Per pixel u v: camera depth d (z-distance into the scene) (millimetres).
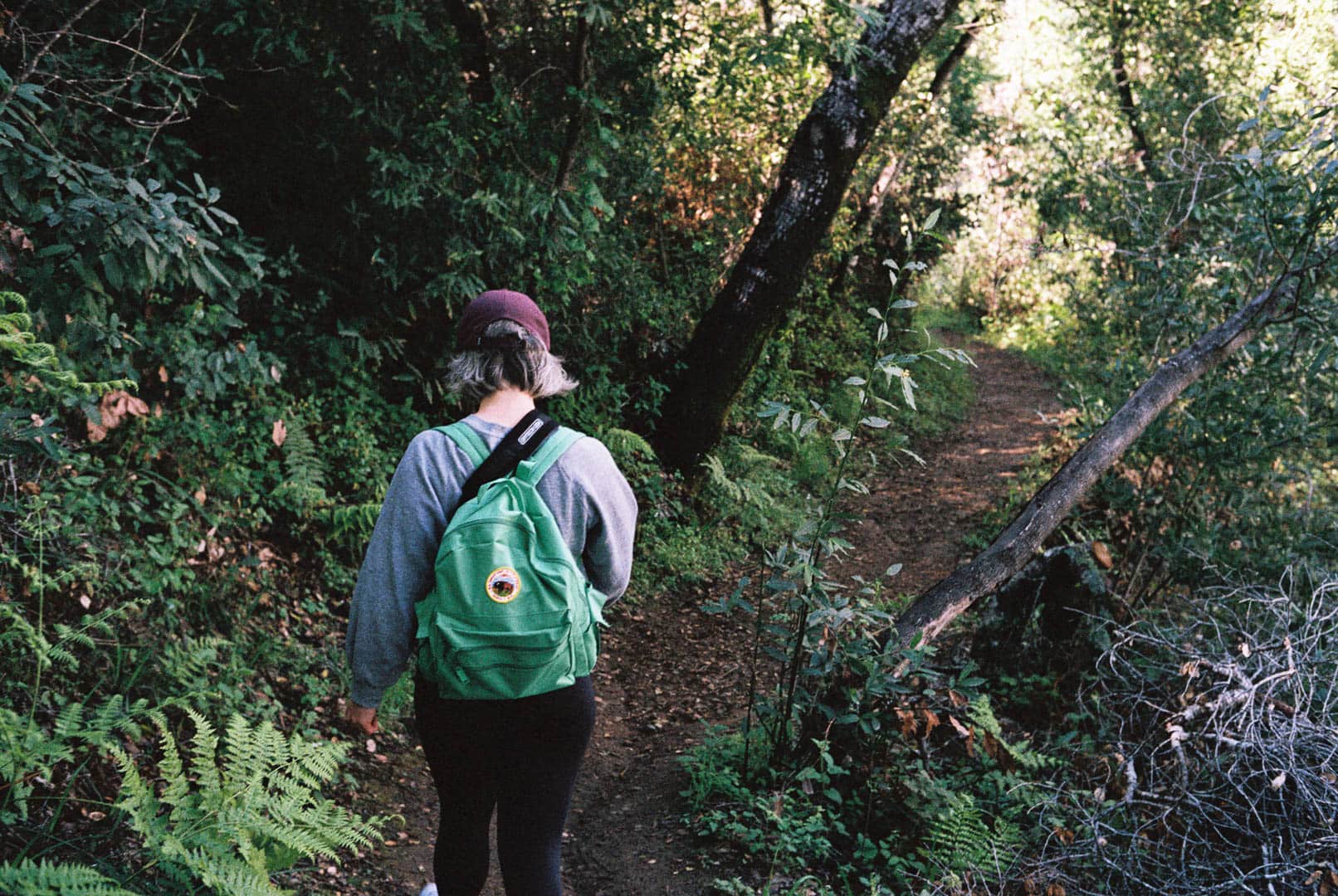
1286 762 3689
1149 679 4562
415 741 4695
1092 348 9906
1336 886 3211
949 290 27938
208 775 2566
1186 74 11969
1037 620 5289
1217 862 3623
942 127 14938
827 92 8914
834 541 4031
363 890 3422
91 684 3703
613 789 4539
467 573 2125
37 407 3822
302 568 5617
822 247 13617
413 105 6332
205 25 5641
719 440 9500
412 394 7125
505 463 2271
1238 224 6809
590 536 2354
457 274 6383
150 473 4840
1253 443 6227
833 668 4055
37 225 4082
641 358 9477
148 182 4168
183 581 4613
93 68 4801
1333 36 10156
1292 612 4711
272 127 6215
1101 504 6957
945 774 4328
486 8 6770
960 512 10422
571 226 6844
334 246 6457
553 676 2195
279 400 5973
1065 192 11320
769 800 3898
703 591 7738
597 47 6793
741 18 8719
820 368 13883
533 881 2322
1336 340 5418
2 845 2771
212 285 4680
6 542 3766
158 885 2439
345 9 5840
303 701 4527
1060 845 3748
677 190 11281
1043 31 14148
